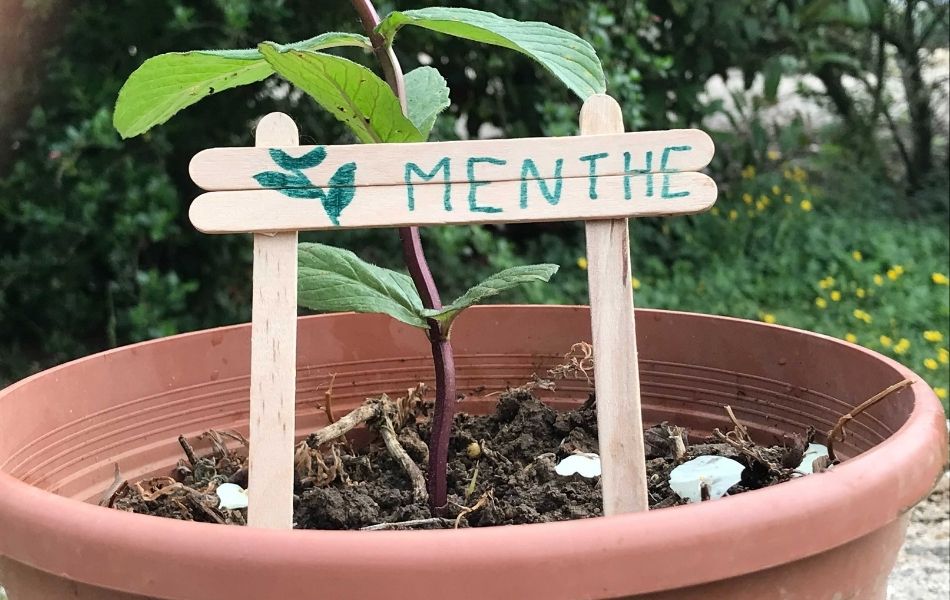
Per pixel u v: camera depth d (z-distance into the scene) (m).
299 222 0.67
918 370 2.47
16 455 0.83
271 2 2.24
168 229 2.32
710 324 1.08
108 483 0.94
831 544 0.60
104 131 2.22
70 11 2.24
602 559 0.54
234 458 0.99
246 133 2.49
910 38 3.87
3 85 2.26
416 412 1.06
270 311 0.68
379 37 0.80
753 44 3.36
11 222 2.38
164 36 2.30
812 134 4.15
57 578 0.61
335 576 0.53
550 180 0.69
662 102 3.12
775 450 0.94
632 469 0.70
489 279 0.80
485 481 0.91
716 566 0.56
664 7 3.13
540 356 1.16
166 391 1.02
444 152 0.68
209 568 0.54
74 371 0.93
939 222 3.64
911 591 1.46
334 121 2.52
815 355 0.99
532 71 2.85
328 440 0.97
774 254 3.19
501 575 0.53
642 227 3.21
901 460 0.65
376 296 0.82
